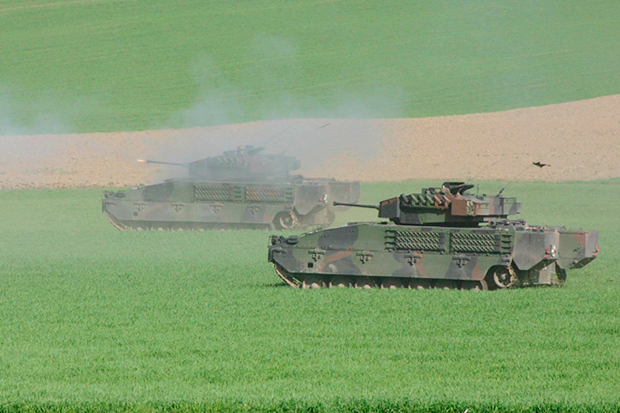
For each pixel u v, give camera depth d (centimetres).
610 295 8156
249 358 5762
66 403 4769
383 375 5325
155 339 6331
